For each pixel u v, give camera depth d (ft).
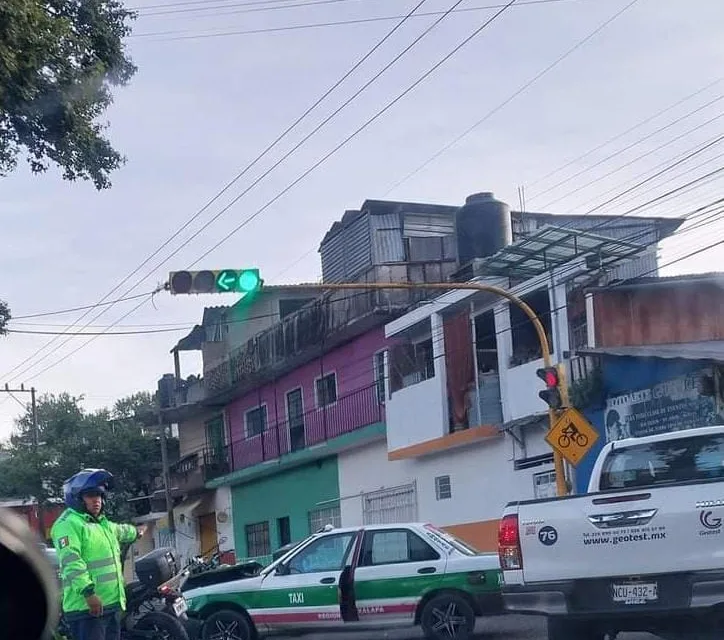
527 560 29.84
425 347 90.17
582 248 71.51
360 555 47.16
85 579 30.66
